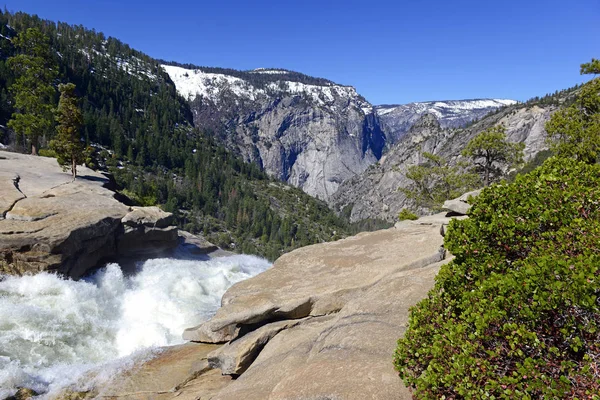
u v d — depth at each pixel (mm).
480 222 6848
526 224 6316
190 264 25453
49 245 17547
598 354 4160
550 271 4812
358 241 15711
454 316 6020
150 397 10656
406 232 16297
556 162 7820
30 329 14180
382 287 9680
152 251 25766
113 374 11938
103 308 17453
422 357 5531
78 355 13680
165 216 26500
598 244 5348
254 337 10477
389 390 5711
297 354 8484
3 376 11141
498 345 4797
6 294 15945
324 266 13383
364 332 7629
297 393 6215
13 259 17047
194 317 18031
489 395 4414
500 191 7289
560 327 4598
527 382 4211
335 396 5785
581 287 4312
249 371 8961
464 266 6500
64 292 17016
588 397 3889
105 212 22703
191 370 11797
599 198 6258
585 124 21188
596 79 21078
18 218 19172
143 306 18547
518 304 4812
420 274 10188
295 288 12000
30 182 25828
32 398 10664
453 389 4922
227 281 23562
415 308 6668
